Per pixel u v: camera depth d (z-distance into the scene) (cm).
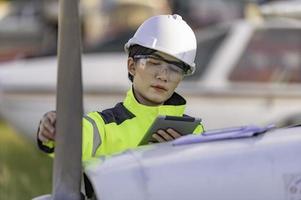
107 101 1205
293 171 371
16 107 1248
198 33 1269
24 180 1073
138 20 1862
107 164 380
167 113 477
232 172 371
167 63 464
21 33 2480
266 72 1223
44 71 1248
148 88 469
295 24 1249
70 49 374
